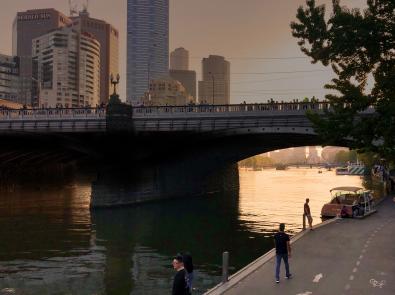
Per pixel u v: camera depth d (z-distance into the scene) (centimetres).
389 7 1702
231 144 6919
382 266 2030
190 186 7906
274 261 2141
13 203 6762
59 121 6012
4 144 7056
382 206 4650
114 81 5866
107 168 6338
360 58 1827
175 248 3512
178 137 6138
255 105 5541
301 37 1870
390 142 1725
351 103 1873
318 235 2847
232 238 3934
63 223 4806
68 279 2628
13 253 3334
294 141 6662
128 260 3111
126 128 5803
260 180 15575
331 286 1706
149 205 6531
